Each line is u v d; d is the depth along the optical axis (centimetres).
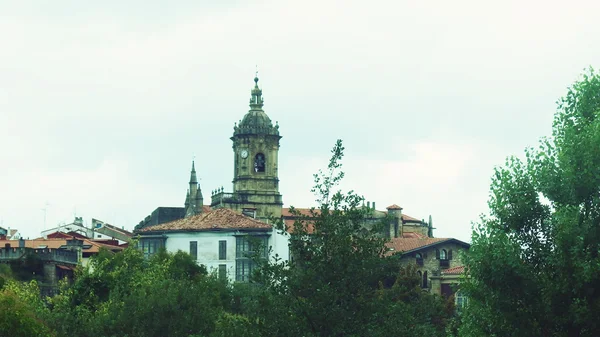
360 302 7912
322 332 7838
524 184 8825
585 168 8481
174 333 11775
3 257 18625
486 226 8844
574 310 8100
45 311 12300
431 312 15300
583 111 9075
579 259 8131
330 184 8300
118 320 11838
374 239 8162
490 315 8619
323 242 8106
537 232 8750
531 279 8444
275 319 7938
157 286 12338
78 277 14950
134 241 16925
